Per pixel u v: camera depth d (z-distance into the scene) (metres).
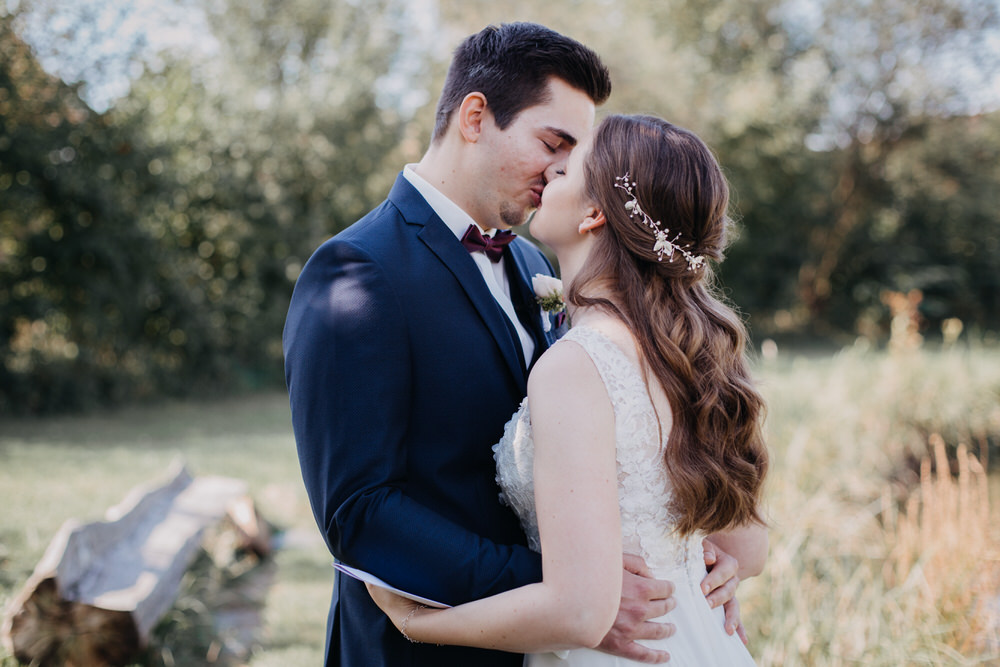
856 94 17.62
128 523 3.48
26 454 6.06
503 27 1.65
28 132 8.18
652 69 13.46
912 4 16.66
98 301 8.95
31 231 8.55
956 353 7.66
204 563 3.78
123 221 9.01
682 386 1.29
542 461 1.19
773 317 18.22
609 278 1.36
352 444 1.33
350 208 12.21
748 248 17.30
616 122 1.42
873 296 18.22
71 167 8.50
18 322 8.59
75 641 2.71
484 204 1.64
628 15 15.65
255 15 15.75
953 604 2.52
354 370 1.35
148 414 8.76
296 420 1.40
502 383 1.50
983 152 18.53
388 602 1.33
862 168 18.38
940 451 3.05
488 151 1.60
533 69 1.58
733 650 1.48
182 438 7.30
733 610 1.56
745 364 1.44
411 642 1.42
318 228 11.62
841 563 3.30
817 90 16.31
